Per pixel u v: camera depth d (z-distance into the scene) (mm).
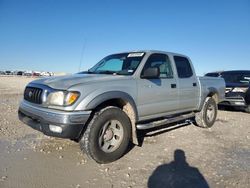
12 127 6578
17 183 3484
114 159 4414
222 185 3598
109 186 3512
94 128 4121
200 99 6762
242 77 10938
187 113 6676
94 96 4133
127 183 3615
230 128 7312
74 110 3959
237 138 6172
